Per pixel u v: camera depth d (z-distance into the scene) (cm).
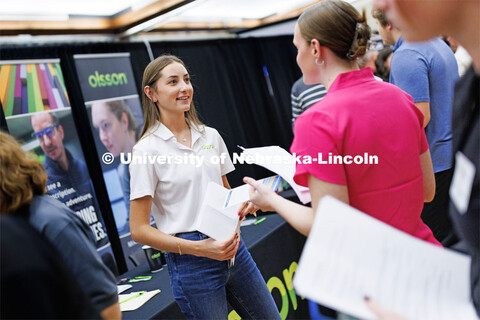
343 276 66
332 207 72
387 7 73
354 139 93
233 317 204
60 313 64
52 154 321
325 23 99
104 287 102
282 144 573
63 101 335
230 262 157
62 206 106
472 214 69
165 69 156
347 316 87
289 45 594
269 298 169
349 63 102
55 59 332
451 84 202
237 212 147
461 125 74
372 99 97
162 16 351
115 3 329
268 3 436
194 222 155
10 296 60
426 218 214
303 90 354
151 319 168
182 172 154
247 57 539
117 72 379
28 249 65
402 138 99
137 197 149
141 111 393
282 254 269
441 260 72
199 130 166
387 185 97
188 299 153
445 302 69
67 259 96
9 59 310
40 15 313
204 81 479
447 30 69
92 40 375
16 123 304
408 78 196
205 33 497
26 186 96
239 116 518
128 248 363
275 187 124
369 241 71
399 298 66
